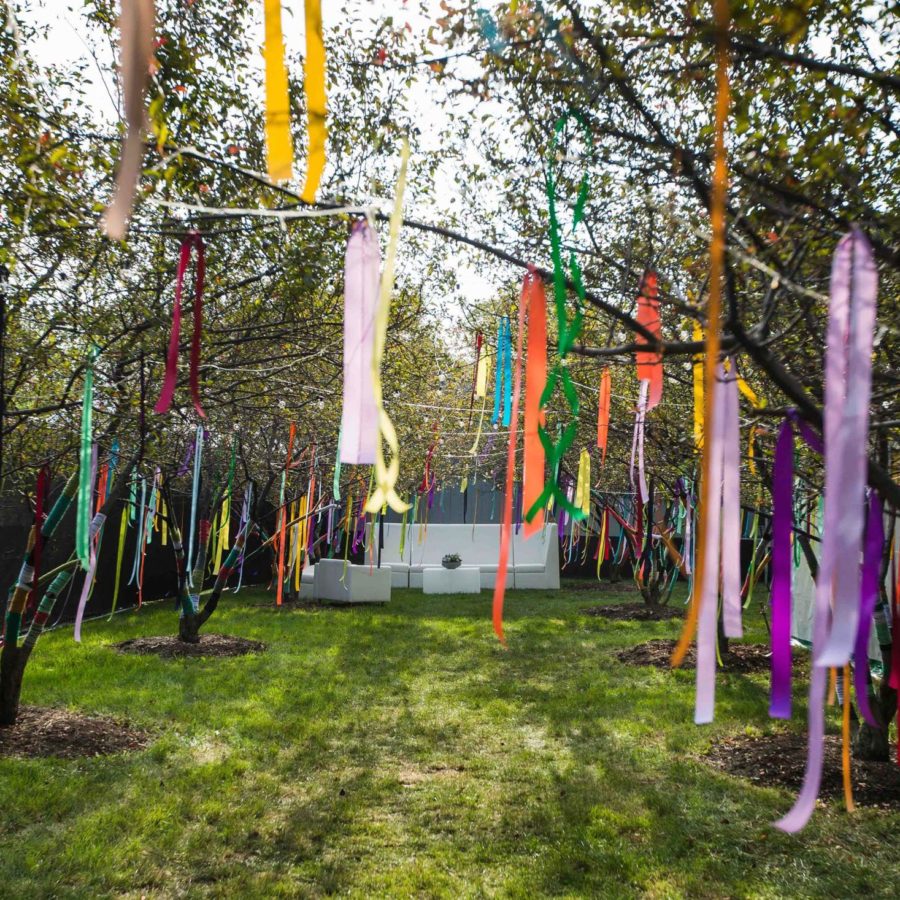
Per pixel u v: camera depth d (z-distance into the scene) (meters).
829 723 5.09
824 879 3.11
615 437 5.63
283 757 4.62
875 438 2.28
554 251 1.45
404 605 12.26
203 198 3.06
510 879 3.15
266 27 1.16
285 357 3.82
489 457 10.04
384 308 1.08
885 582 4.18
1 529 7.95
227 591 14.05
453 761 4.60
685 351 1.43
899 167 1.95
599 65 1.76
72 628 9.18
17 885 2.98
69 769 4.21
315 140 1.18
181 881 3.11
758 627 9.64
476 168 2.95
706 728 5.21
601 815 3.76
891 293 1.96
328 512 12.51
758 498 4.53
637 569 10.82
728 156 1.66
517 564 15.32
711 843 3.44
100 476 5.83
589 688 6.45
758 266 1.32
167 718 5.32
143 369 3.40
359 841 3.50
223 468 9.27
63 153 2.16
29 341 3.53
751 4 1.51
